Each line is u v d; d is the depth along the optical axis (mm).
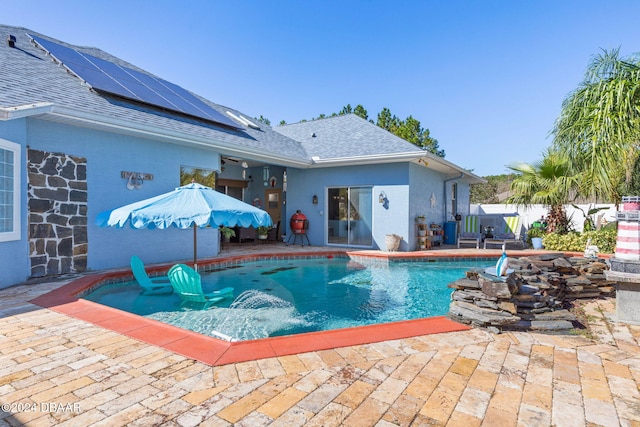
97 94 9125
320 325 5660
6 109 5926
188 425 2455
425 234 13844
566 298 6336
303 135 17766
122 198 9023
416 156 12234
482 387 2996
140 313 6090
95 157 8461
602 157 9945
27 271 7172
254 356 3555
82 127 8203
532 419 2549
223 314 6105
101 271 8383
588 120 10383
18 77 7844
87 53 11938
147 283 7285
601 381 3113
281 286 8523
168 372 3229
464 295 4852
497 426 2467
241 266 11125
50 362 3424
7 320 4680
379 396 2846
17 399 2766
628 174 9680
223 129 12359
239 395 2850
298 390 2930
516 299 4691
